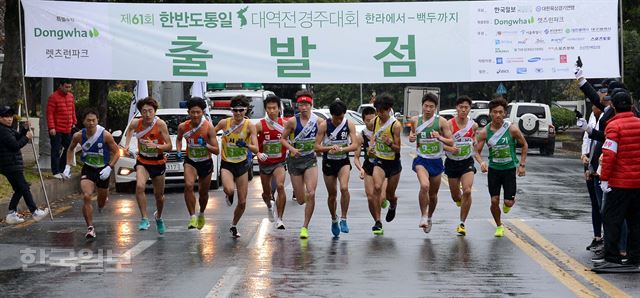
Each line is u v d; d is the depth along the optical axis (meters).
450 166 18.62
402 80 23.06
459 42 22.91
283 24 23.06
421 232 19.08
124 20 23.11
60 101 27.81
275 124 18.31
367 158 18.70
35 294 12.95
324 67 23.11
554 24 22.69
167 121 29.33
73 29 23.00
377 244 17.47
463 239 18.09
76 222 21.19
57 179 27.09
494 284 13.57
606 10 22.56
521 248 16.92
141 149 18.75
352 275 14.29
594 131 15.59
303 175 18.31
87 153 18.44
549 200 25.36
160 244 17.61
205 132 18.31
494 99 18.05
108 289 13.26
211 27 23.12
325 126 17.81
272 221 19.25
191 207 19.02
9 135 20.36
